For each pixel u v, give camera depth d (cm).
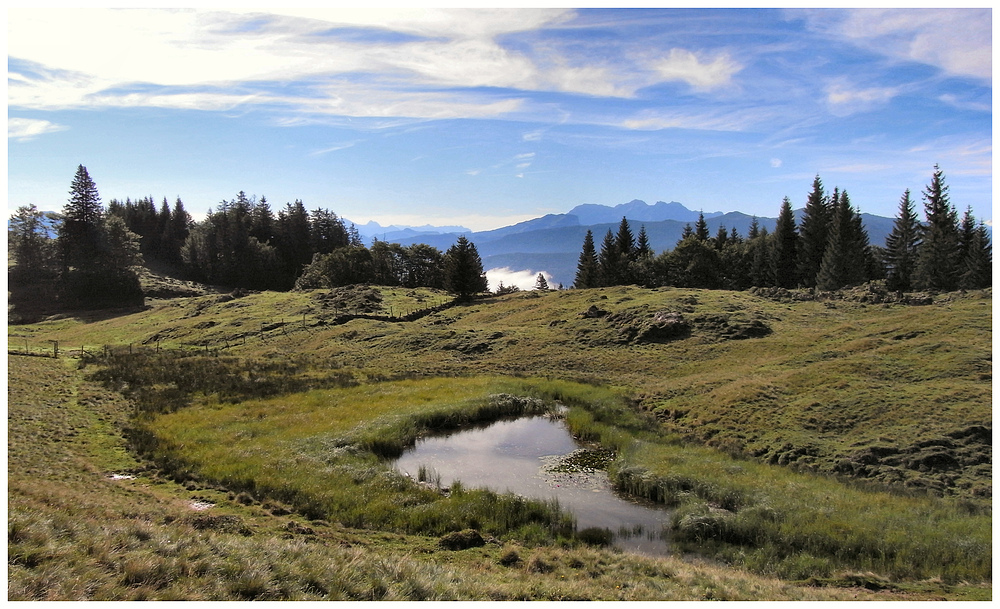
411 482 2150
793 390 3316
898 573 1533
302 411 3300
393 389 3981
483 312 8175
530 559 1486
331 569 1191
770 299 6688
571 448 2822
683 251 10588
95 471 2073
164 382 4009
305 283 11612
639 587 1301
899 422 2692
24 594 859
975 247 7988
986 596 1327
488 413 3397
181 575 1055
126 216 16675
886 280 9238
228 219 15050
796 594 1297
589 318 6419
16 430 2464
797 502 1977
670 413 3381
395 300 9262
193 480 2077
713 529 1812
